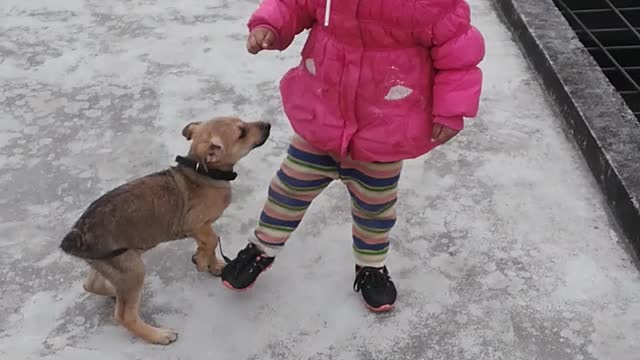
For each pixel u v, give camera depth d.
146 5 2.96
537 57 2.59
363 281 1.81
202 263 1.86
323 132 1.60
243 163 2.24
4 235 1.99
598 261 1.93
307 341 1.74
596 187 2.16
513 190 2.15
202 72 2.60
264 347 1.73
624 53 3.07
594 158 2.17
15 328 1.76
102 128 2.36
